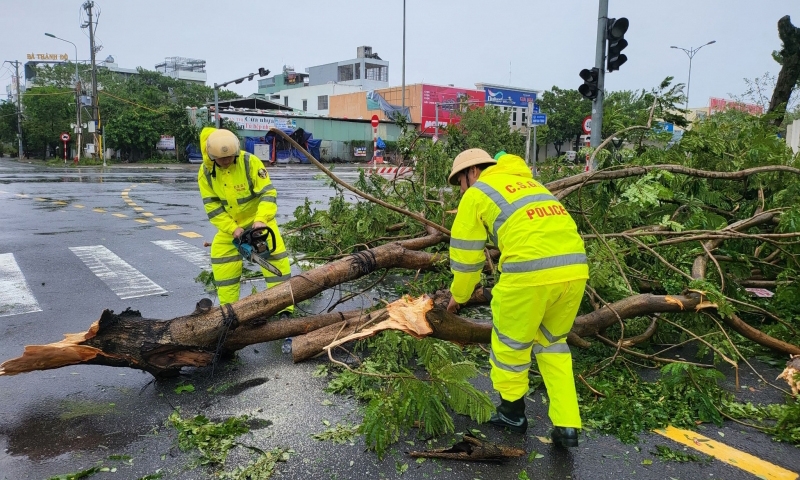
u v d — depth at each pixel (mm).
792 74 12945
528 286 2861
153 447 3064
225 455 2977
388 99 56594
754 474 2900
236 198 4762
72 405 3551
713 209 6137
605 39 11859
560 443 3105
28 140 53594
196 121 44438
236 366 4234
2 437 3139
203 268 7305
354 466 2910
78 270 7055
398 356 4238
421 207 5895
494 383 3213
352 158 49000
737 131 7223
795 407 3275
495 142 22125
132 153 43500
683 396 3641
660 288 5031
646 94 7148
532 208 2949
